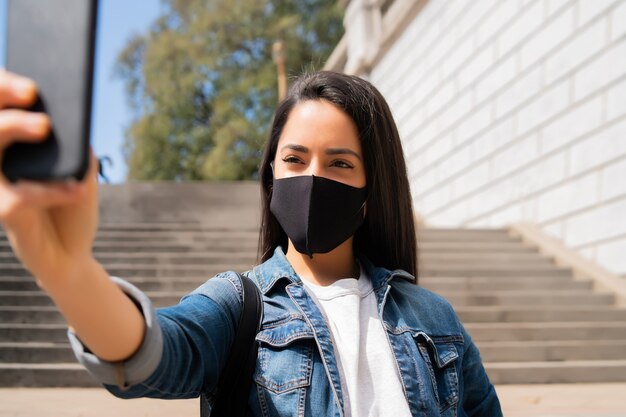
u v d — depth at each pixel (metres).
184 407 4.36
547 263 8.34
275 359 1.25
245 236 9.29
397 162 1.60
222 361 1.23
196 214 12.55
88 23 0.67
